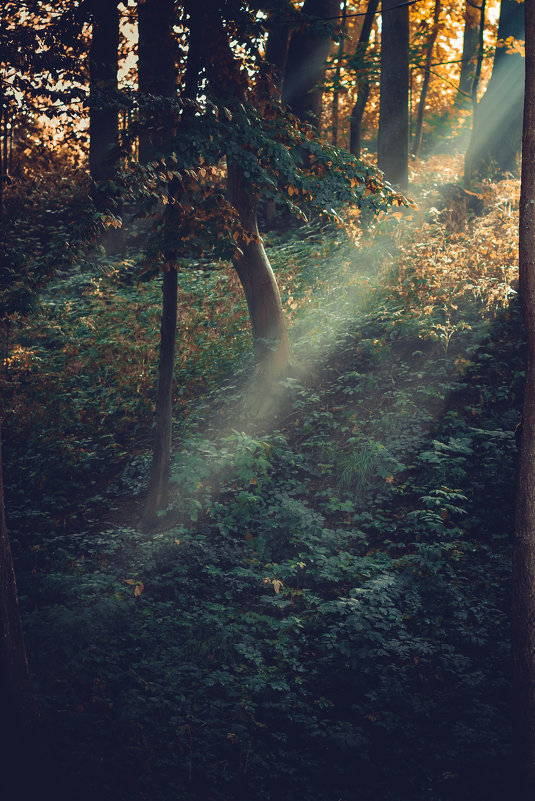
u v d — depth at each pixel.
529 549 4.65
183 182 8.22
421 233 13.97
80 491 11.12
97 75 9.20
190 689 6.39
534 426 4.65
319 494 9.51
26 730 4.76
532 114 4.64
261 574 8.14
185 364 13.65
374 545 8.55
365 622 6.77
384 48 15.52
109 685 6.34
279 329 11.91
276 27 16.42
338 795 5.28
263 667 6.69
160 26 8.95
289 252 16.45
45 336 15.88
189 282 16.89
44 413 13.18
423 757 5.62
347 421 10.56
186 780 5.33
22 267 9.43
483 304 11.63
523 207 4.70
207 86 8.91
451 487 8.95
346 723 5.93
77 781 5.07
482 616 7.07
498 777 5.30
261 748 5.74
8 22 8.88
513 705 4.69
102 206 7.88
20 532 9.98
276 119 8.90
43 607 7.51
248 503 9.27
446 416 9.95
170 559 8.63
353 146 17.86
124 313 16.17
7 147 17.75
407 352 11.41
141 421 12.62
